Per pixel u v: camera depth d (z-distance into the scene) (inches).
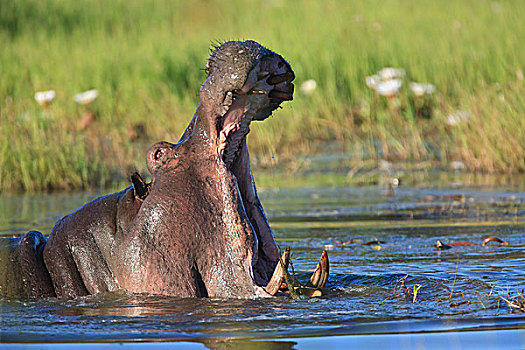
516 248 928.3
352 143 1941.4
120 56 2532.0
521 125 1705.2
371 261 864.3
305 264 854.5
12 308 633.0
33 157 1626.5
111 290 645.3
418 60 2244.1
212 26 3107.8
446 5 2910.9
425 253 910.4
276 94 618.2
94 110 2107.5
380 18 2691.9
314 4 2947.8
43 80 2276.1
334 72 2214.6
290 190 1542.8
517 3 2738.7
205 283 623.2
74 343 545.6
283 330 568.1
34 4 3294.8
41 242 706.8
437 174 1674.5
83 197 1451.8
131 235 636.7
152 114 2085.4
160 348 529.7
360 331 565.6
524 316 605.9
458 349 522.9
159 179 639.1
